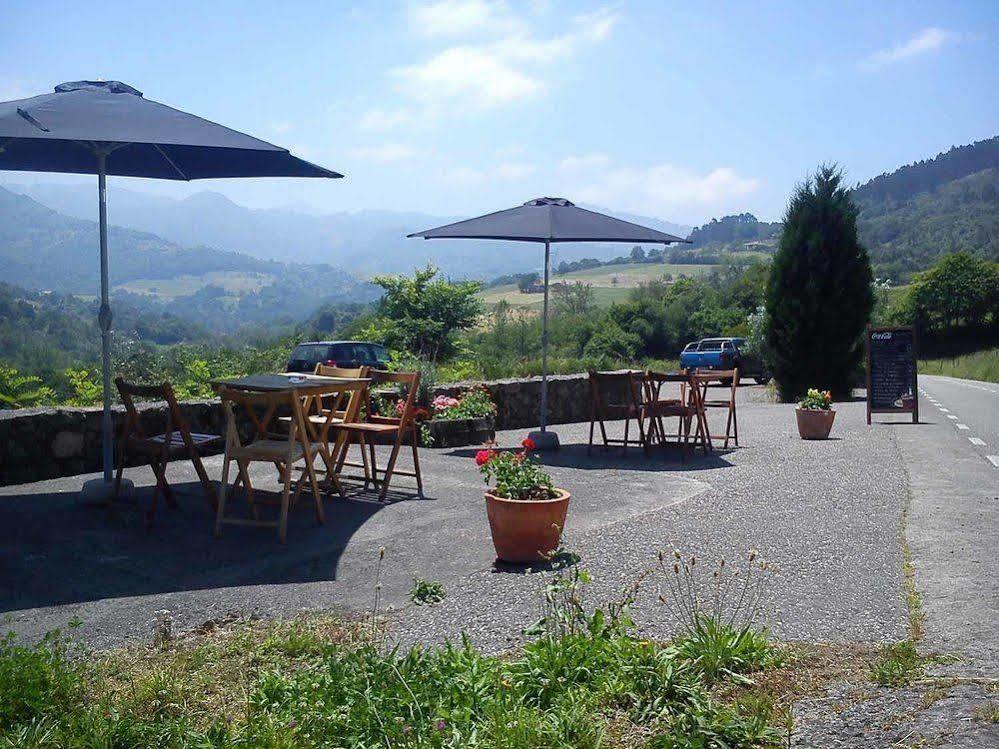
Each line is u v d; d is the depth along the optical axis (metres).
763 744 3.36
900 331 16.52
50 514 7.83
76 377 14.41
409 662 3.93
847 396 23.03
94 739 3.44
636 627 4.66
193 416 11.12
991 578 5.67
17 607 5.44
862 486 9.09
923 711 3.52
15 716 3.66
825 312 22.45
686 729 3.42
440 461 11.19
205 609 5.41
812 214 22.72
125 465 10.28
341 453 9.61
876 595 5.29
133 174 10.34
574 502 8.56
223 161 9.78
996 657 4.19
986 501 8.34
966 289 56.53
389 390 13.27
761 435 14.46
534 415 16.06
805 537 6.79
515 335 35.44
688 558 6.16
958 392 27.41
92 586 5.88
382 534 7.27
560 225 11.67
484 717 3.58
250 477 9.80
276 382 8.27
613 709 3.71
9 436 9.20
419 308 30.56
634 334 51.09
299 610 5.36
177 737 3.49
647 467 10.86
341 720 3.51
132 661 4.44
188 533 7.30
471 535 7.19
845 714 3.56
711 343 33.28
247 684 4.11
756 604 5.07
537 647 4.06
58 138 6.62
